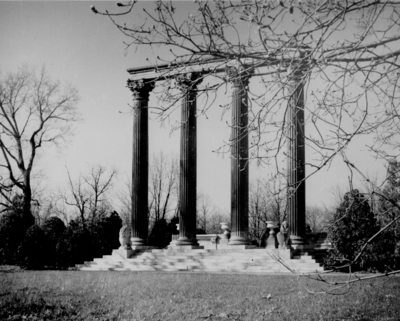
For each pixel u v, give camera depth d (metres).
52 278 27.25
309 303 16.83
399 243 28.05
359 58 7.72
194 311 15.70
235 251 36.31
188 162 39.03
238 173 37.12
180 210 39.38
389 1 7.38
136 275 29.28
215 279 25.58
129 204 73.62
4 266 39.47
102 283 24.03
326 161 7.96
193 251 37.69
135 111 41.25
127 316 15.30
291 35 7.49
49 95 53.50
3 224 40.34
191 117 38.59
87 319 15.09
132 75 41.81
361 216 28.92
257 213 54.91
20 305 17.20
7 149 51.12
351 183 7.87
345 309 15.66
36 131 52.78
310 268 31.47
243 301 17.45
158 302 17.53
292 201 34.84
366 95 7.75
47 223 43.28
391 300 17.27
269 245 36.34
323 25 7.48
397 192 8.70
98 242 42.25
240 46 7.83
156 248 41.53
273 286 21.64
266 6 7.41
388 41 7.91
